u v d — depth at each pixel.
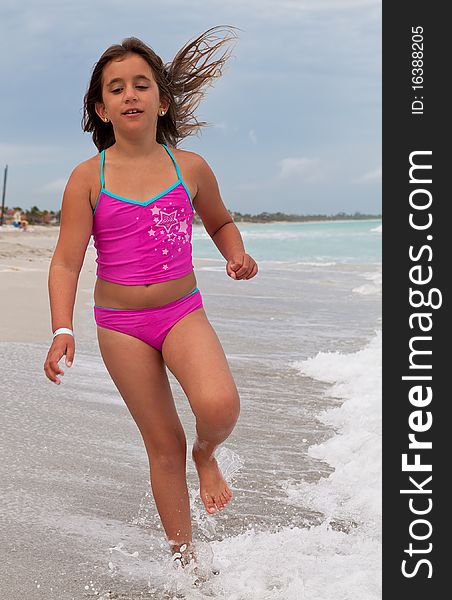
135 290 3.03
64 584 2.79
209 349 2.96
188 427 4.82
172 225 3.05
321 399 5.67
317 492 3.84
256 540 3.25
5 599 2.66
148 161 3.08
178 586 2.80
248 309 10.52
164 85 3.22
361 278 16.44
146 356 3.06
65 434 4.45
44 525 3.26
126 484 3.78
